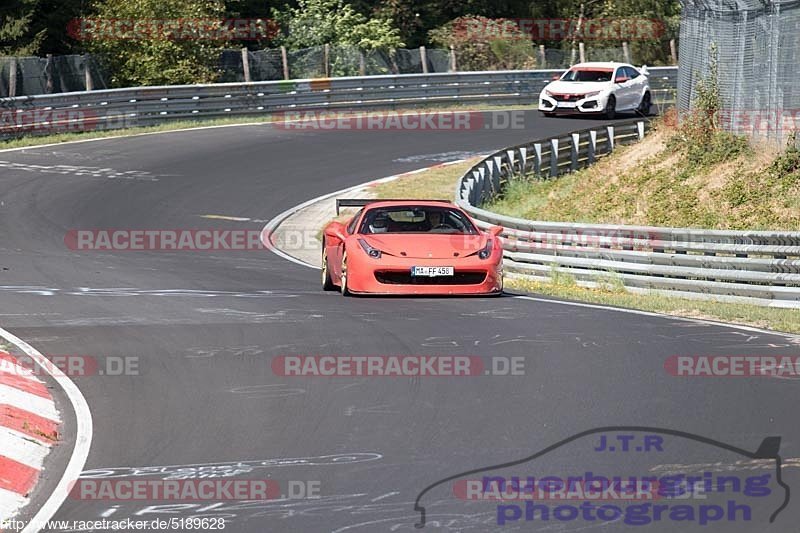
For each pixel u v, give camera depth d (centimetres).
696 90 8994
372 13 18900
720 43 8750
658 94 16450
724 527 2136
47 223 7931
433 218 5525
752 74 8425
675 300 5388
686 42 9331
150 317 4584
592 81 13538
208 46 14612
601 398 3169
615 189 9144
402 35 19012
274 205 9212
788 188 7944
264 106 13362
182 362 3700
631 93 13750
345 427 2900
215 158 10919
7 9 13900
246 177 10169
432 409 3067
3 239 7250
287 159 11056
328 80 13675
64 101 11669
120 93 12125
